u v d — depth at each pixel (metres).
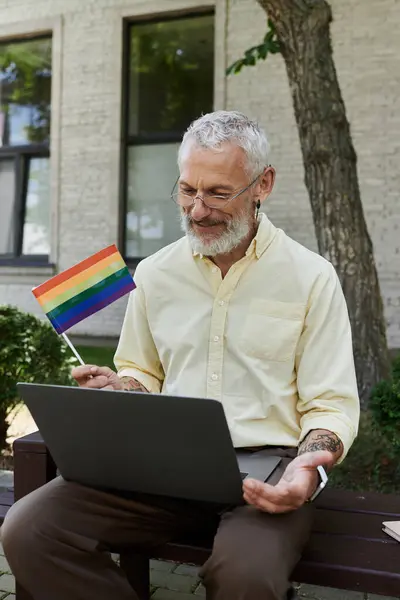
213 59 7.11
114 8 7.29
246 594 1.29
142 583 1.98
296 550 1.39
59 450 1.51
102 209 7.53
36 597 1.47
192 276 1.76
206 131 1.62
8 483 3.12
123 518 1.53
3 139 8.16
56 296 1.74
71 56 7.55
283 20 3.84
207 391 1.71
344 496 1.83
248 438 1.66
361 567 1.40
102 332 7.32
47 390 1.39
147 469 1.42
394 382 2.82
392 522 1.61
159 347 1.81
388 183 6.22
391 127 6.18
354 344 3.90
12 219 8.20
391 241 6.24
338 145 3.93
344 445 1.53
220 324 1.71
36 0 7.70
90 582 1.46
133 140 7.51
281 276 1.70
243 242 1.72
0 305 3.60
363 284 3.95
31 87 8.00
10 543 1.45
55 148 7.70
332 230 3.96
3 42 8.05
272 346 1.67
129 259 7.60
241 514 1.44
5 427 3.65
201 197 1.62
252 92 6.68
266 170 1.70
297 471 1.38
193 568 2.41
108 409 1.34
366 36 6.20
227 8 6.73
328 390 1.61
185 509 1.57
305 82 3.89
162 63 7.34
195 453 1.33
